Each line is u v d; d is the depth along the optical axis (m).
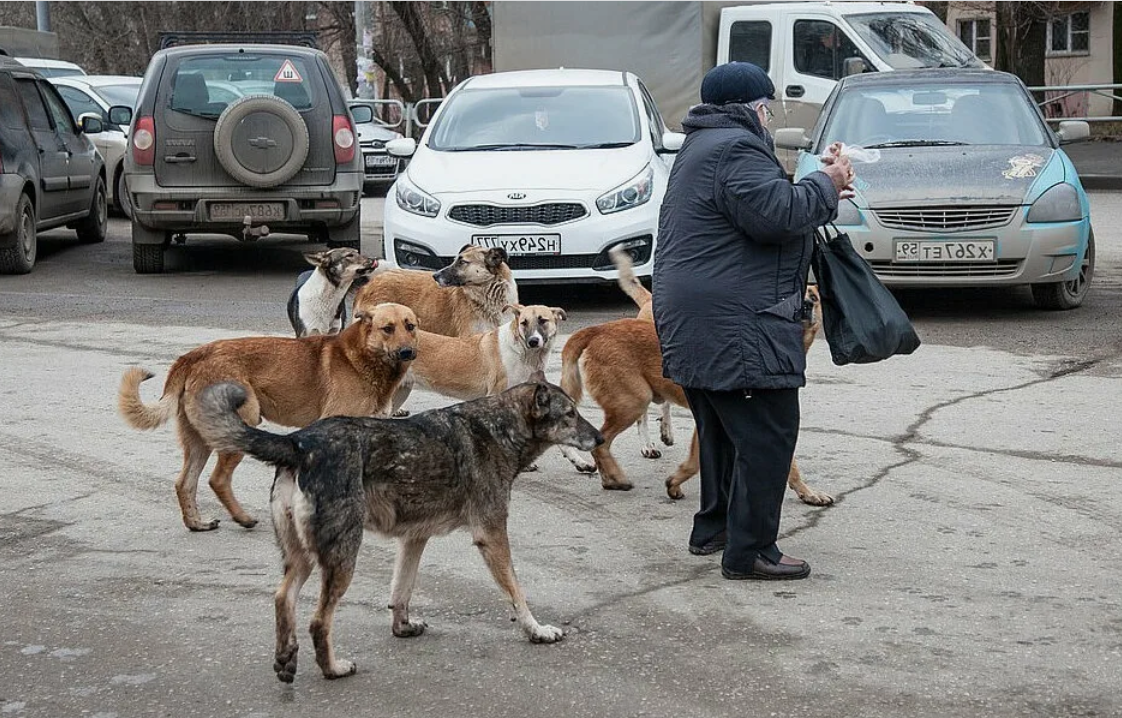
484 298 9.59
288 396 6.89
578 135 13.45
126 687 4.91
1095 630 5.32
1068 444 8.11
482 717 4.66
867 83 13.80
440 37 41.88
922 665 5.01
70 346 11.40
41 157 16.33
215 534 6.71
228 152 14.53
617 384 7.33
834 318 6.00
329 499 4.91
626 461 8.12
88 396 9.57
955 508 6.94
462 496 5.27
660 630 5.40
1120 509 6.87
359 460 5.00
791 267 5.72
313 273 9.38
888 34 19.75
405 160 26.09
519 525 6.84
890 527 6.67
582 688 4.87
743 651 5.17
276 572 6.14
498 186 12.45
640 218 12.51
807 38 19.92
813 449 8.11
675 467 7.96
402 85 42.19
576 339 7.52
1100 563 6.09
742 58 20.66
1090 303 13.03
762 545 5.94
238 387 4.94
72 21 52.53
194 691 4.89
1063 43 42.06
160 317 12.84
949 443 8.19
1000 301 13.28
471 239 12.32
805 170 12.59
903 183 11.86
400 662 5.14
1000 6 31.03
